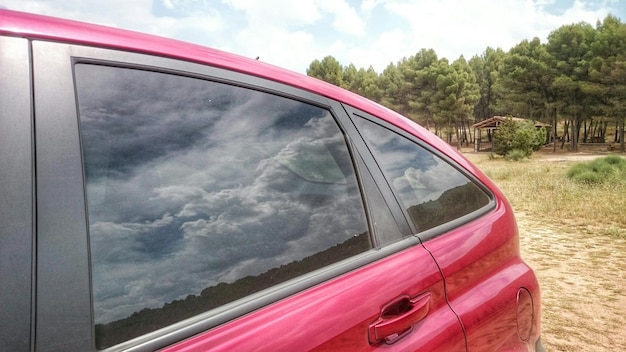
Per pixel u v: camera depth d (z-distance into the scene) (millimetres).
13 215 716
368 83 88188
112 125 901
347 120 1405
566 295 4652
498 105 69562
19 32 840
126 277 824
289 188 1171
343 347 1012
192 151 1021
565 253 6293
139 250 861
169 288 868
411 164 1539
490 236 1644
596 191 12000
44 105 807
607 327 3852
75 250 764
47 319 704
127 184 889
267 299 977
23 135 766
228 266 968
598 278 5172
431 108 73062
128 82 955
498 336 1480
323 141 1306
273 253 1054
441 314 1304
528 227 8148
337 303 1050
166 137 986
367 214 1294
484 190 1827
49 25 896
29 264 708
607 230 7496
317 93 1361
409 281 1227
